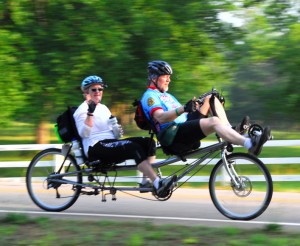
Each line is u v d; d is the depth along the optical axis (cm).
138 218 1156
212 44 2672
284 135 3953
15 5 2411
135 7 2462
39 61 2534
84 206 1327
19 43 2455
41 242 827
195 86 2611
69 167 1233
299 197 1476
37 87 2517
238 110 3412
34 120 2628
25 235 888
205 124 1062
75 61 2469
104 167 1170
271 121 3145
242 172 1150
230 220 1112
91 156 1163
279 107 2800
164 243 830
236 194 1097
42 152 1260
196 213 1226
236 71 2861
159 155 1986
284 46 2722
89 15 2467
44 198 1256
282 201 1403
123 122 2938
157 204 1360
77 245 823
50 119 2795
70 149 1227
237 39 2778
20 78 2461
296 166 2369
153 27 2492
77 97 2536
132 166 1153
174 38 2561
